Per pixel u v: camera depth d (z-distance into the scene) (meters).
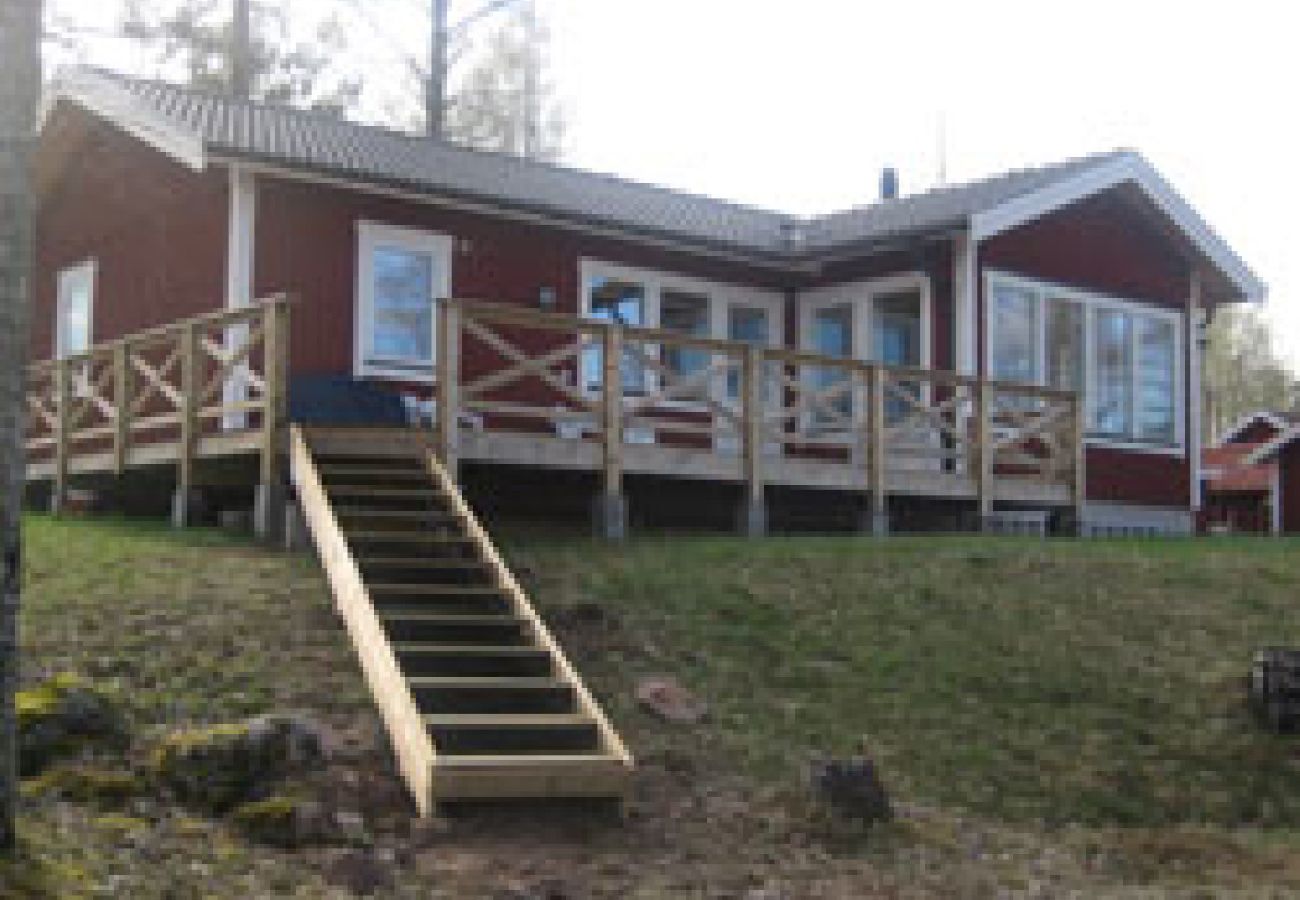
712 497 13.95
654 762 7.59
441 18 29.31
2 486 5.30
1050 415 16.05
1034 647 10.12
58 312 17.06
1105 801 8.23
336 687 7.62
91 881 5.31
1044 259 17.44
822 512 15.31
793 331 18.11
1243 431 40.34
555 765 6.82
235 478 11.95
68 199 17.03
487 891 5.96
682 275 16.91
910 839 7.25
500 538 11.42
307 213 13.84
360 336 14.05
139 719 6.99
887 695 9.02
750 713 8.45
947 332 16.47
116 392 12.84
